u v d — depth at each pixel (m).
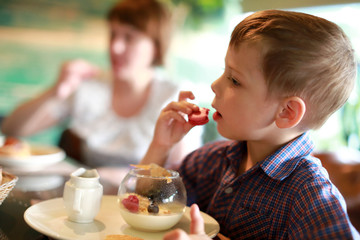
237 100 0.84
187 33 3.40
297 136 0.90
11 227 0.80
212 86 0.90
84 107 3.11
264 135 0.87
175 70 3.38
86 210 0.79
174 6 3.29
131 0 3.15
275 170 0.86
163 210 0.79
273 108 0.82
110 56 3.18
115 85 3.12
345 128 2.88
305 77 0.79
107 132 2.98
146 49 3.19
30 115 3.13
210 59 3.49
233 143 1.04
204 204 1.07
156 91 3.04
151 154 1.08
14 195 1.06
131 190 0.80
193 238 0.62
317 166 0.84
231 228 0.90
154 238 0.76
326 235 0.69
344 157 1.66
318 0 3.03
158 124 1.06
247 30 0.83
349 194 1.54
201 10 3.41
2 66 3.09
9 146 1.58
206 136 3.21
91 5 3.17
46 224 0.76
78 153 2.94
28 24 3.11
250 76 0.81
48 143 3.19
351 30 2.96
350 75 0.85
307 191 0.78
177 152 2.44
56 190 1.18
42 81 3.18
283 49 0.78
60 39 3.18
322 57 0.79
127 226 0.81
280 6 3.27
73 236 0.72
